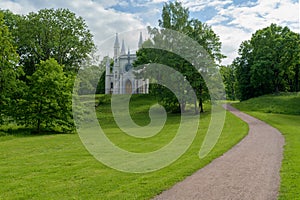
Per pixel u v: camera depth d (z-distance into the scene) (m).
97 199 7.25
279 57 58.91
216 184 8.39
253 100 53.66
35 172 10.48
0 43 30.58
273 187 8.03
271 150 13.79
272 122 28.72
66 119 28.14
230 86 81.31
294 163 10.82
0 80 30.27
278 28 61.41
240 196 7.36
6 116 29.12
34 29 43.06
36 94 28.17
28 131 27.89
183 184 8.43
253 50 64.69
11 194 7.89
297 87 64.25
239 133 20.34
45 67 29.27
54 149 16.80
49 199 7.38
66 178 9.47
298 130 22.20
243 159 11.84
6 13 45.97
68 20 44.75
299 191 7.62
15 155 14.84
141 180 8.88
